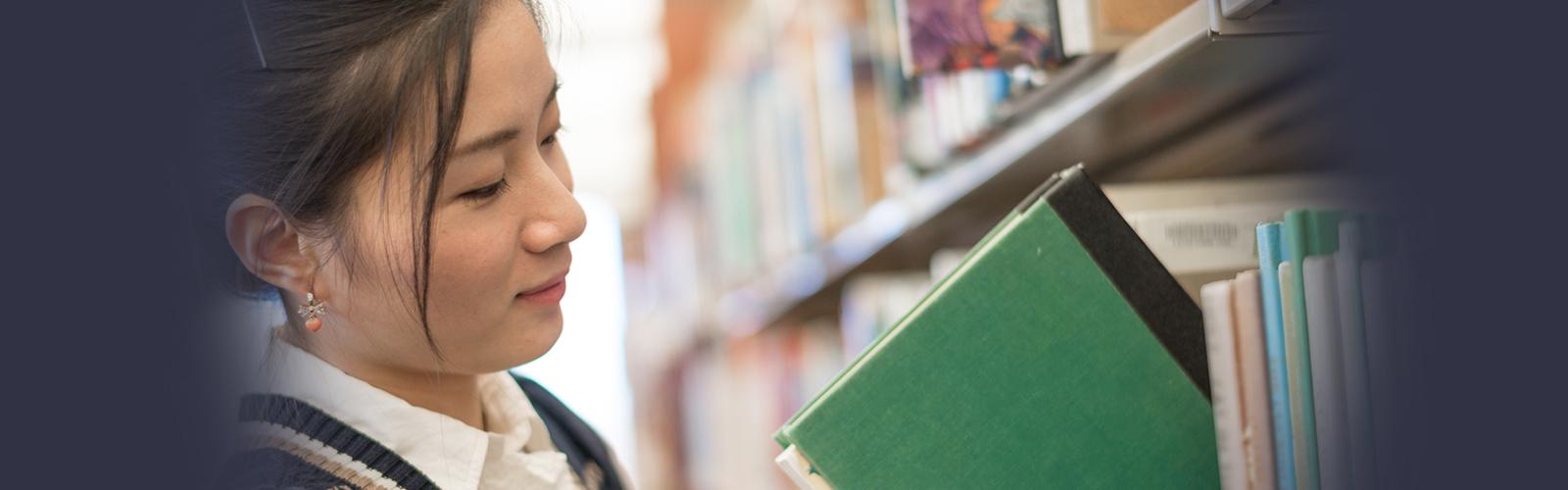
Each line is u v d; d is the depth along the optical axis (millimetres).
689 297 3873
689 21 3225
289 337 882
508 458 897
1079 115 1211
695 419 4031
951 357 759
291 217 784
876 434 750
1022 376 760
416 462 837
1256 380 699
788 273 2527
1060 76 1217
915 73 1156
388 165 756
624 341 5637
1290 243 678
